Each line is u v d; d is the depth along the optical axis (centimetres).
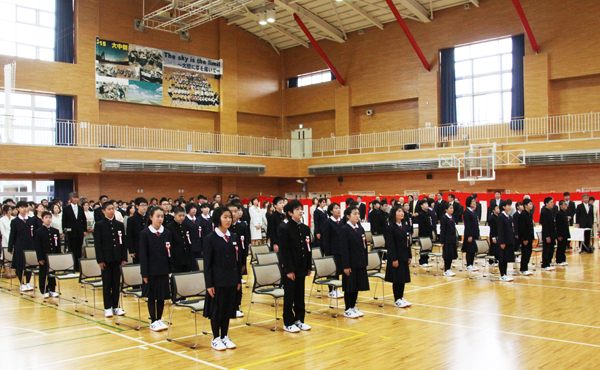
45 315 852
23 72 2209
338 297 964
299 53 3186
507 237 1154
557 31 2219
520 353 623
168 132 2595
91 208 1609
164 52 2680
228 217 646
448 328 747
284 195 3134
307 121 3189
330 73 3055
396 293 903
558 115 2233
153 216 741
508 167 2194
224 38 2922
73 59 2389
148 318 833
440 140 2522
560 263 1430
